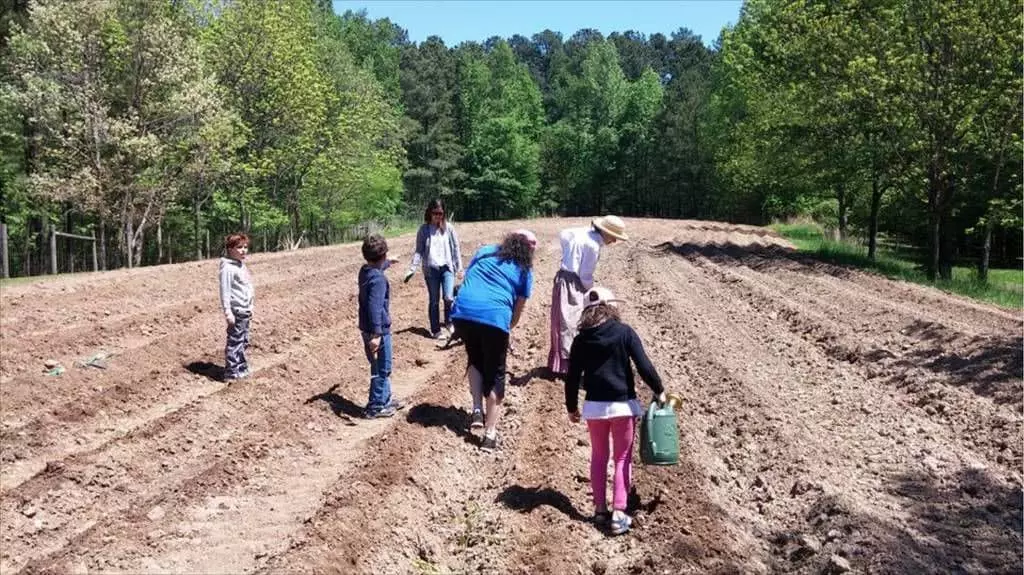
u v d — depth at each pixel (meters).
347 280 18.86
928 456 8.23
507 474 7.41
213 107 27.09
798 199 51.78
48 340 11.19
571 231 10.23
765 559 6.06
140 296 15.20
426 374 10.67
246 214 35.66
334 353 11.62
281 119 33.25
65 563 5.52
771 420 9.10
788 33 27.23
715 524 6.48
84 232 34.16
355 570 5.45
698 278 21.58
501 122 81.31
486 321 7.87
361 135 40.56
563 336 10.30
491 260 8.18
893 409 9.77
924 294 18.08
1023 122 21.58
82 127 24.67
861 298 17.22
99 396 8.93
